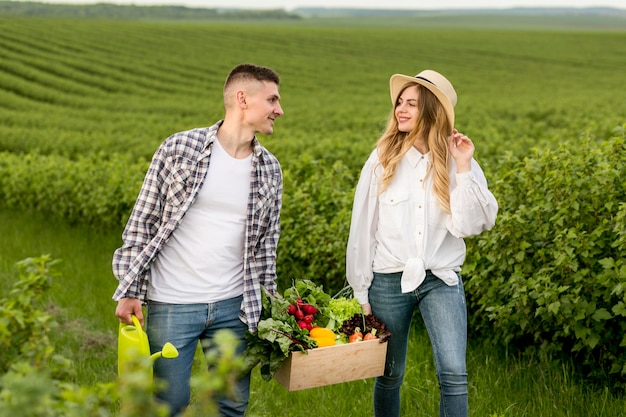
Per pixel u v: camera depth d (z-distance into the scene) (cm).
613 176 493
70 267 829
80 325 627
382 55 6200
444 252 369
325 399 461
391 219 367
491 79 4912
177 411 352
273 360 331
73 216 1075
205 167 343
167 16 18900
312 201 753
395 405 387
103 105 3625
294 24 17625
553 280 498
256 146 354
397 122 376
